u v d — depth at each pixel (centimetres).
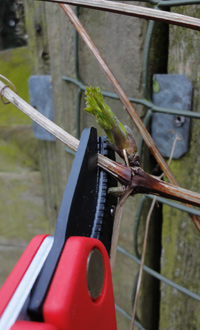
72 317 16
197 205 21
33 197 50
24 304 15
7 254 54
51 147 41
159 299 38
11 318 15
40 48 39
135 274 36
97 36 33
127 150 20
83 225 19
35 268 17
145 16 21
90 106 19
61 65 36
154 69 31
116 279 37
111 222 21
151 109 29
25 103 22
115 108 33
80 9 33
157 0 27
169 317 35
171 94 30
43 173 43
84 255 17
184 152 30
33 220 50
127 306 37
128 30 31
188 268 33
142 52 30
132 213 34
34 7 37
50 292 16
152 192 21
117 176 20
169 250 33
